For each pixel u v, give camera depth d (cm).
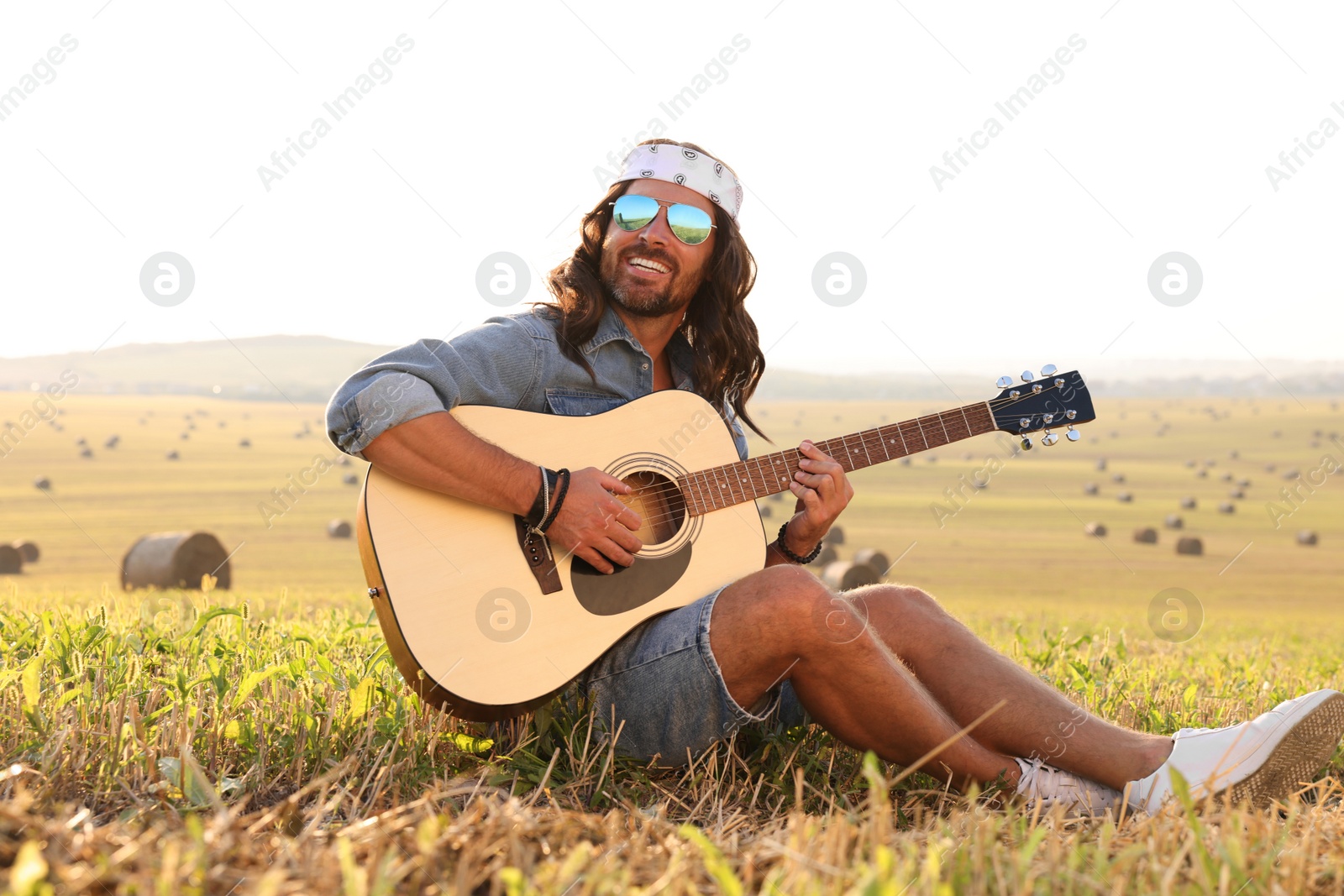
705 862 149
